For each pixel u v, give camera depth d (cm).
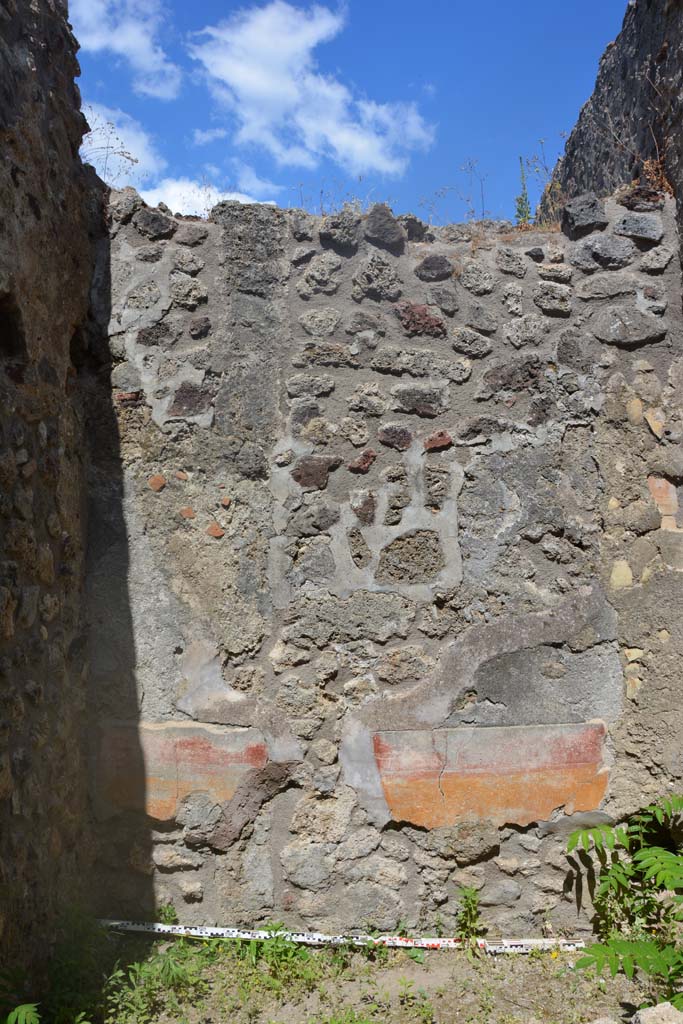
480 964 315
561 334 355
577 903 334
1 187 262
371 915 331
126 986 284
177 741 334
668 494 350
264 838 334
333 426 349
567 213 362
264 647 342
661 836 333
